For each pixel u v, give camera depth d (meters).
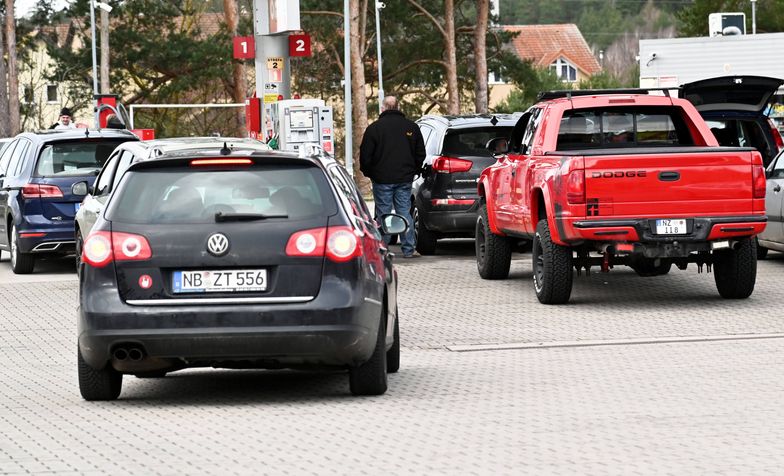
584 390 21.06
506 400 20.25
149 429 18.27
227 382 22.94
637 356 24.78
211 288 19.42
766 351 24.94
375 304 20.00
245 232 19.48
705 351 25.17
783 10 180.88
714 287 35.56
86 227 35.50
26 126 157.12
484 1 140.12
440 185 45.00
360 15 136.25
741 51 87.38
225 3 132.25
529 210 33.53
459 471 15.11
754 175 30.67
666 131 34.28
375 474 15.02
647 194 30.44
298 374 23.81
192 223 19.62
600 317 30.48
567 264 32.28
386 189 44.72
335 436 17.45
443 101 164.38
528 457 15.84
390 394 21.06
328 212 19.80
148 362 19.64
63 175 43.16
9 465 15.86
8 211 44.16
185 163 20.11
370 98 163.00
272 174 20.09
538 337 27.77
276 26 63.38
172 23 145.00
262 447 16.75
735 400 19.77
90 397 20.95
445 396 20.75
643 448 16.28
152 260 19.48
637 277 38.41
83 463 15.95
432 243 46.69
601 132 34.03
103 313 19.39
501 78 162.38
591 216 30.45
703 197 30.56
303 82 163.12
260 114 65.50
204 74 138.88
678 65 89.25
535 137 34.44
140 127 148.50
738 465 15.19
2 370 24.91
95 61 121.44
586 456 15.84
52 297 36.91
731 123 44.53
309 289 19.47
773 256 43.50
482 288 36.78
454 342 27.45
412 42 154.12
